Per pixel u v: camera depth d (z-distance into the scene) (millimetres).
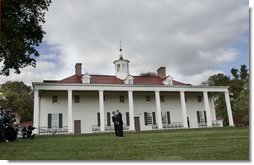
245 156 6602
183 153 7453
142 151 8133
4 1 20203
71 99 37219
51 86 36375
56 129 38750
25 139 17422
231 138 11945
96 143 11617
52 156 7441
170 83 45281
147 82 45312
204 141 10789
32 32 25094
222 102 62250
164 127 43906
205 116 46906
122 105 42938
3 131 13789
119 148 9180
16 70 24031
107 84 39219
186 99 46844
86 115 40719
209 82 67562
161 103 45125
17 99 62562
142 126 43250
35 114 34562
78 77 42812
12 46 21266
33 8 24266
